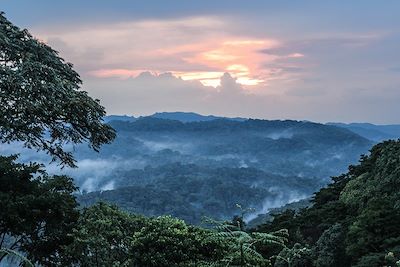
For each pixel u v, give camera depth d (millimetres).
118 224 15781
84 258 14508
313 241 48562
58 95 22812
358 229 36938
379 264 30656
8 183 15859
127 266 13055
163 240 12711
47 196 15609
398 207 40969
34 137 23766
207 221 9859
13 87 21516
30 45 25453
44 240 15633
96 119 23984
